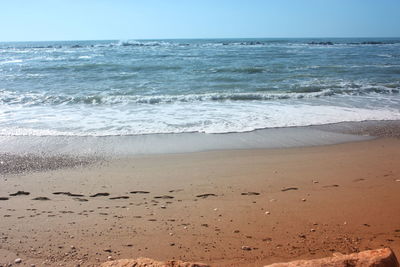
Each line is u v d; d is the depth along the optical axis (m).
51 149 8.16
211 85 17.86
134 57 35.31
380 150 8.22
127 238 4.06
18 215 4.71
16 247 3.82
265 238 4.07
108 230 4.26
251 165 7.16
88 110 12.35
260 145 8.56
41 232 4.19
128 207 5.04
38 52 48.31
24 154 7.78
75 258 3.62
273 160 7.49
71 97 14.16
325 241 3.98
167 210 4.92
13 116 11.34
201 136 9.28
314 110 12.30
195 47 57.62
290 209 4.92
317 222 4.49
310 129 10.00
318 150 8.22
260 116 11.41
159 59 32.59
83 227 4.34
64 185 6.08
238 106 13.02
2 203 5.18
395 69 24.38
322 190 5.73
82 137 9.12
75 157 7.66
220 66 26.08
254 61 30.72
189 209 4.95
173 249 3.82
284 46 62.31
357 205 5.04
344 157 7.70
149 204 5.17
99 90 16.34
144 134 9.43
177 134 9.45
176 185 6.06
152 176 6.54
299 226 4.38
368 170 6.81
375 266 2.45
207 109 12.47
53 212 4.83
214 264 3.53
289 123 10.58
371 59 33.59
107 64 26.38
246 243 3.96
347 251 3.75
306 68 25.14
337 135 9.46
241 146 8.48
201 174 6.63
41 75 21.91
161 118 11.14
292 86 17.19
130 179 6.38
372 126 10.33
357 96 15.09
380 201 5.18
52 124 10.36
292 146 8.52
